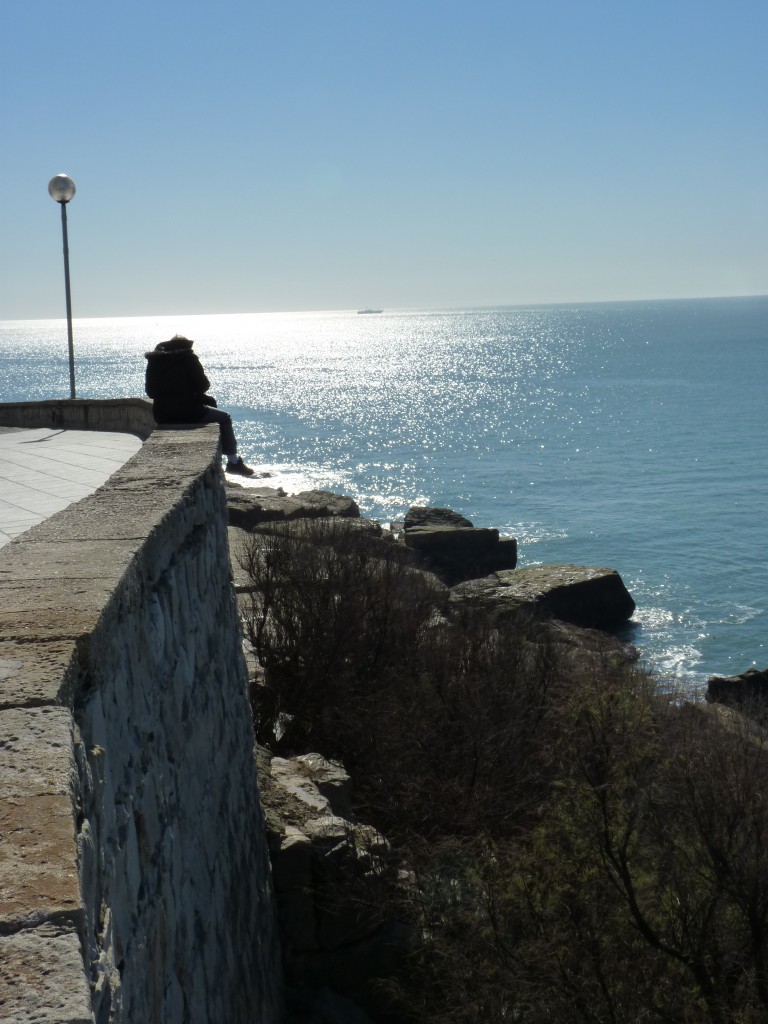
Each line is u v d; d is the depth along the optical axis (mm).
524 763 12625
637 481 68125
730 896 9109
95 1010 2367
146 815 3807
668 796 9875
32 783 2291
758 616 37625
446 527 36719
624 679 13453
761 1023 8734
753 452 79375
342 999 8344
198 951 4711
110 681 3422
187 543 5582
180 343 10367
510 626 18734
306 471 75938
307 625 14367
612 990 8875
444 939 8844
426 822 12164
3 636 2996
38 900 1964
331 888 8641
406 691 13930
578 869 9492
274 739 13133
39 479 10352
